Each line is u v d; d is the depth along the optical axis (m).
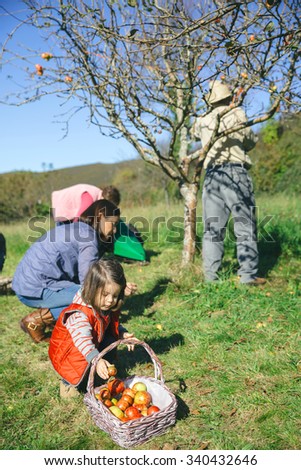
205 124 5.18
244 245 5.05
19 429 2.83
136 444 2.51
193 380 3.26
